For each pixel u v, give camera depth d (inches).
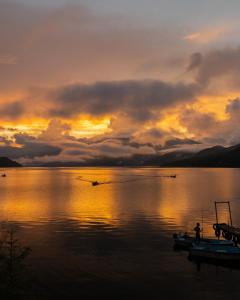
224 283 1951.3
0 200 5777.6
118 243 2738.7
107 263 2256.4
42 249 2554.1
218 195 6481.3
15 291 1550.2
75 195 6624.0
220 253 2288.4
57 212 4347.9
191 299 1759.4
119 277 2023.9
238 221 3750.0
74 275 2041.1
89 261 2287.2
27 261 2265.0
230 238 2935.5
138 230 3218.5
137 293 1818.4
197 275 2059.5
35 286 1875.0
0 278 1558.8
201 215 4104.3
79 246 2640.3
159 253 2468.0
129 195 6560.0
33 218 3897.6
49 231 3174.2
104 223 3575.3
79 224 3521.2
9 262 1702.8
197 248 2367.1
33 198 6082.7
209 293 1825.8
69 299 1744.6
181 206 4894.2
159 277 2028.8
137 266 2198.6
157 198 5984.3
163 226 3422.7
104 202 5413.4
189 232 3154.5
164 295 1802.4
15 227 3366.1
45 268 2146.9
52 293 1804.9
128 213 4252.0
